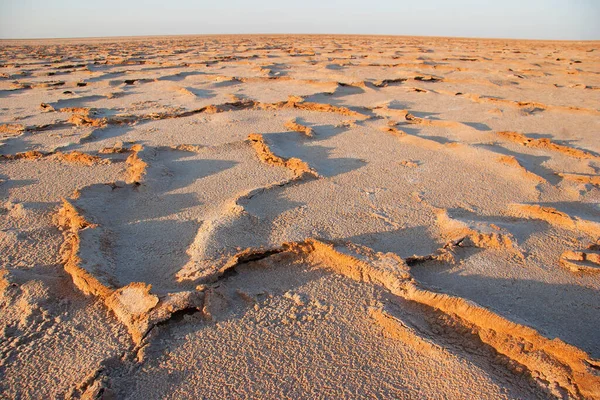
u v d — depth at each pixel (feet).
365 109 25.96
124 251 10.63
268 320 8.09
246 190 13.78
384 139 19.71
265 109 26.20
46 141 20.04
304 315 8.21
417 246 10.65
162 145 18.85
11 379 6.97
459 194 13.61
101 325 8.05
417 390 6.54
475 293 8.96
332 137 20.18
